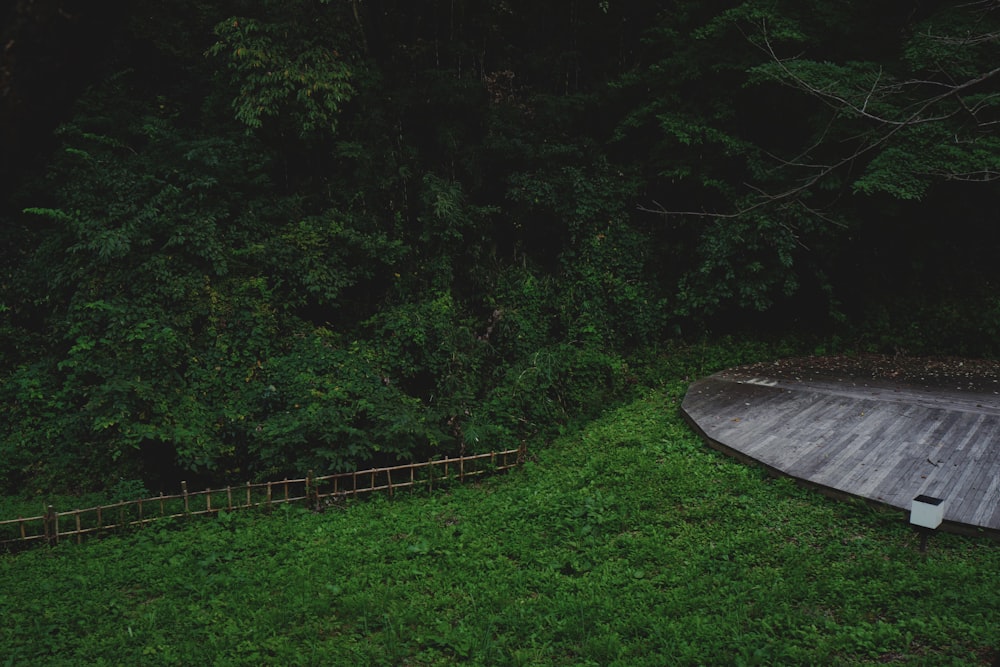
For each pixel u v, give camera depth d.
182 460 11.88
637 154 17.20
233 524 9.62
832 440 10.12
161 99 15.27
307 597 7.13
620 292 16.08
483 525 8.91
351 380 13.12
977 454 9.33
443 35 16.72
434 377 14.51
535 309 15.94
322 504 10.41
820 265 15.47
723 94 15.23
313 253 14.18
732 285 15.01
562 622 6.33
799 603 6.44
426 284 15.46
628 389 14.77
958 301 15.60
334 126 14.47
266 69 13.88
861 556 7.21
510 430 13.38
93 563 8.36
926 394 12.18
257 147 14.59
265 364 13.34
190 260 13.44
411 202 15.78
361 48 15.58
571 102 16.78
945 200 15.09
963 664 5.27
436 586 7.29
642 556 7.57
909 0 14.12
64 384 12.80
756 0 14.51
